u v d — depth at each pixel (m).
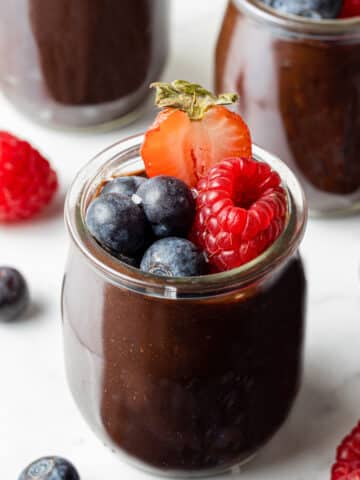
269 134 0.43
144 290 0.31
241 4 0.42
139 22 0.46
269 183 0.33
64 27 0.45
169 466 0.35
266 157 0.34
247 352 0.33
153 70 0.48
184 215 0.32
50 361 0.41
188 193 0.32
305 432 0.38
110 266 0.32
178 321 0.32
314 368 0.40
